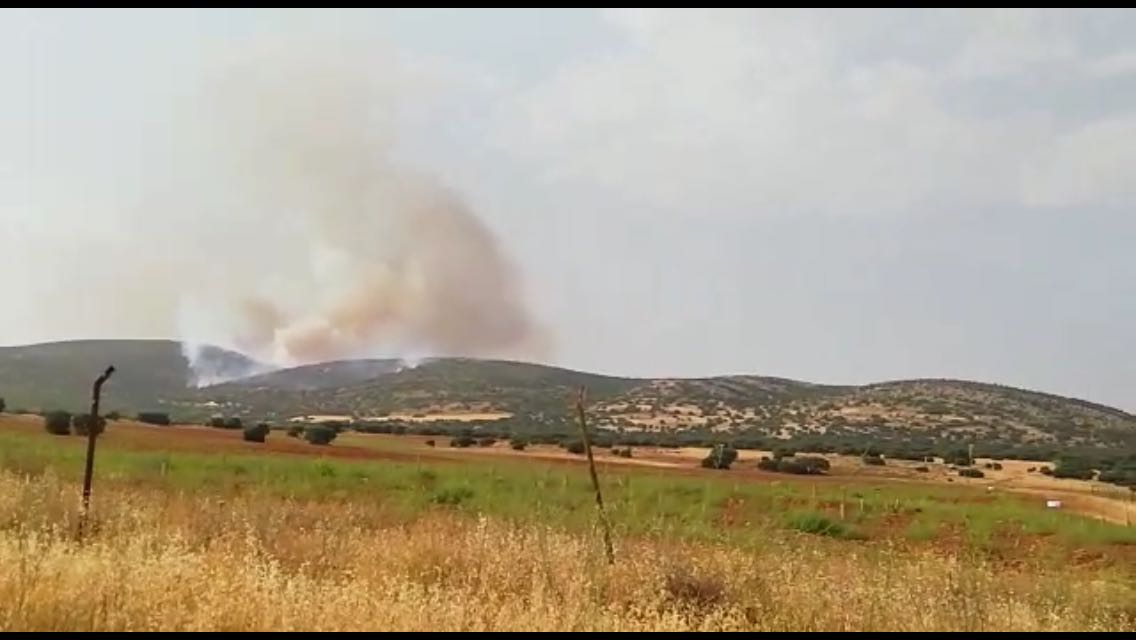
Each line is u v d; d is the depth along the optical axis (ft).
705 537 65.36
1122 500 154.30
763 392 555.28
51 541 38.27
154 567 31.27
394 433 347.56
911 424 456.04
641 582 40.60
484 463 162.61
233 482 94.53
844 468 259.80
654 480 125.29
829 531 88.74
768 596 40.55
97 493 53.47
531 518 60.80
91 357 609.83
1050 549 82.17
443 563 41.91
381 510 69.31
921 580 45.01
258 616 28.66
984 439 423.64
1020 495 147.43
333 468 119.85
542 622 32.40
